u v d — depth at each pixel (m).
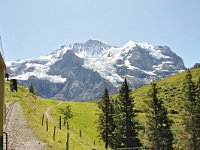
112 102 114.19
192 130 96.38
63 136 58.47
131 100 98.00
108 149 93.12
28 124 56.72
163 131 94.44
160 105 96.19
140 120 135.62
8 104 93.31
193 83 100.81
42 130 55.00
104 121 103.81
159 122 94.88
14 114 68.81
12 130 47.31
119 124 97.44
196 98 99.19
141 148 93.06
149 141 95.31
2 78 16.03
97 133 121.00
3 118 16.28
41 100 171.75
